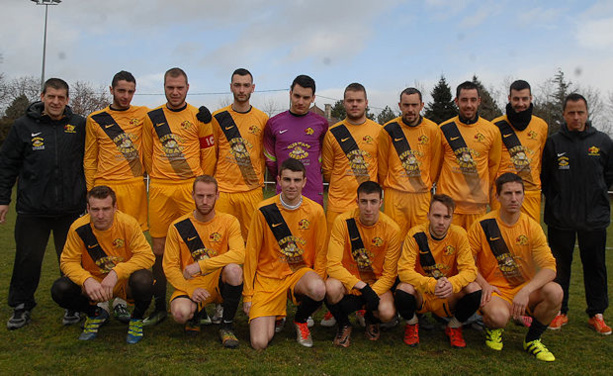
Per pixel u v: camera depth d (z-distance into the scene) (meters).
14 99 32.94
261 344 3.46
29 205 3.99
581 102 4.20
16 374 2.96
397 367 3.20
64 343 3.53
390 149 4.64
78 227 3.64
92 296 3.38
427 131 4.59
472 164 4.46
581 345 3.76
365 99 4.63
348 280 3.59
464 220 4.52
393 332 4.01
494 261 3.81
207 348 3.49
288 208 3.80
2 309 4.36
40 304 4.62
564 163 4.32
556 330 4.15
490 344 3.66
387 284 3.74
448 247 3.73
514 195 3.58
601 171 4.27
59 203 4.09
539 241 3.66
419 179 4.57
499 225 3.79
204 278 3.81
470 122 4.52
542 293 3.47
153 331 3.89
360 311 4.13
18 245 4.01
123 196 4.49
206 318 4.15
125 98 4.45
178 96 4.48
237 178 4.69
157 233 4.55
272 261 3.89
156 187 4.51
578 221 4.22
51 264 6.67
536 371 3.19
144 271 3.61
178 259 3.79
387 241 3.79
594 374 3.16
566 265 4.34
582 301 5.20
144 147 4.63
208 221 3.85
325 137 4.76
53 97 3.96
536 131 4.50
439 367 3.22
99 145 4.47
